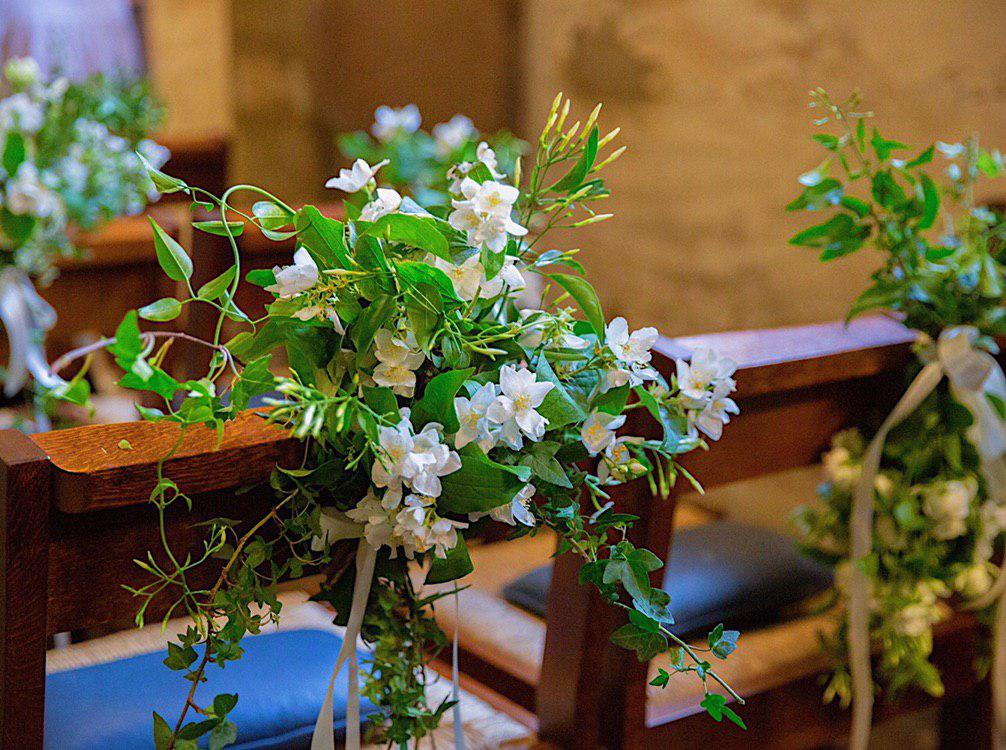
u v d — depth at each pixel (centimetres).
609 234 358
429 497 98
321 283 99
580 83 364
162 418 95
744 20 308
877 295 160
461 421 98
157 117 243
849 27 283
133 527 105
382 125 282
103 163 219
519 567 211
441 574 102
